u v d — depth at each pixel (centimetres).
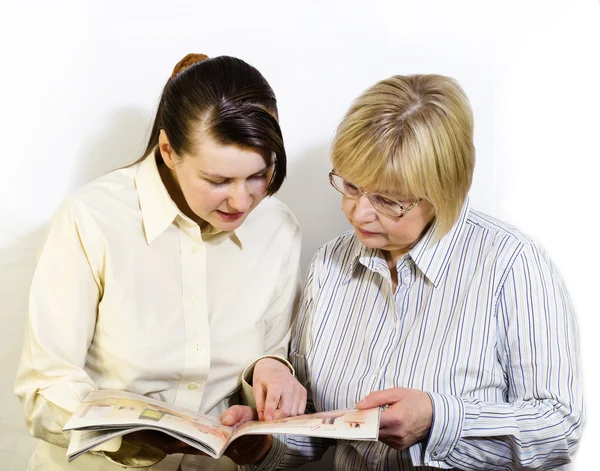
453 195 128
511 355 132
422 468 136
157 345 137
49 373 130
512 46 184
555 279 133
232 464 157
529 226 189
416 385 133
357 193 129
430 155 123
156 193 138
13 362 191
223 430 129
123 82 184
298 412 136
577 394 129
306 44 184
